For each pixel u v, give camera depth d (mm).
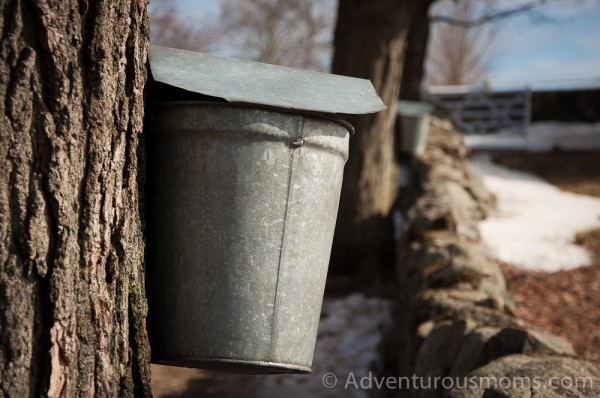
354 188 9164
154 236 2361
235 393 5637
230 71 2354
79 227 2094
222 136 2283
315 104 2320
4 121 1992
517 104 19188
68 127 2057
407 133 11227
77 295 2086
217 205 2289
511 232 9961
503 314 4402
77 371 2090
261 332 2305
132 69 2188
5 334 1999
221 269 2287
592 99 19156
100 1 2092
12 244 2006
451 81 28656
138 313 2236
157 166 2363
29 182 2020
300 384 5820
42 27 2020
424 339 4418
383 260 9078
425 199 8352
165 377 5949
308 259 2375
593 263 8906
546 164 14492
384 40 8891
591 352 6270
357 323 7297
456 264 5703
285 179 2312
